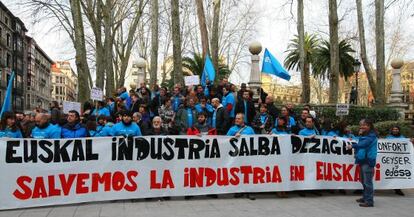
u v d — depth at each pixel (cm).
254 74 1673
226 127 1049
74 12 1780
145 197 821
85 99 1788
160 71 5384
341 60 3994
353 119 1856
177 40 1769
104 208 760
